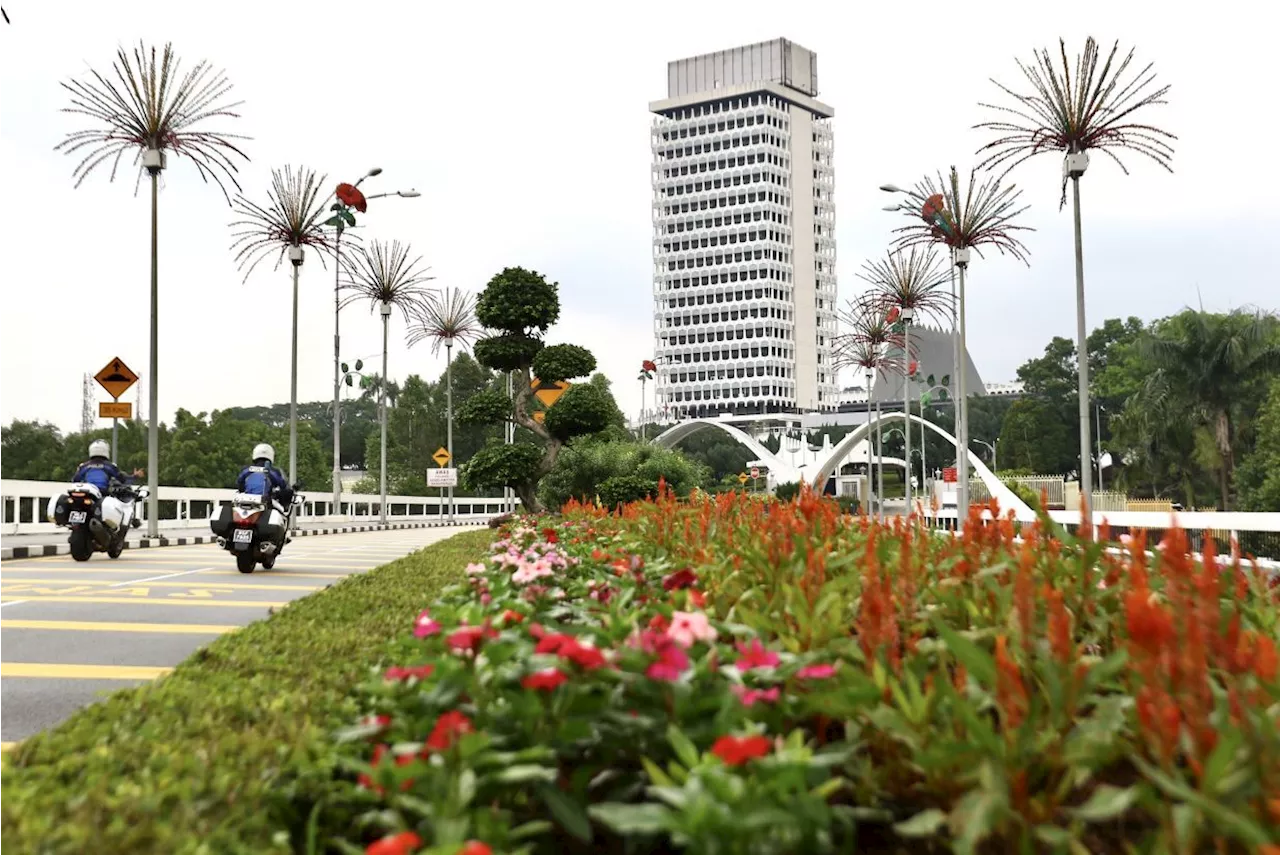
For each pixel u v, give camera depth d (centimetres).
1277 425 4816
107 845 248
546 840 295
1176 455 5500
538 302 2758
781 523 628
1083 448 2212
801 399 18725
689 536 730
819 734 324
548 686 280
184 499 3581
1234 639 292
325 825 288
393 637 636
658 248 19062
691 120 19100
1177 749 259
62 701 697
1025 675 311
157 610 1137
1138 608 274
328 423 15600
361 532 3834
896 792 296
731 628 372
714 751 240
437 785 260
